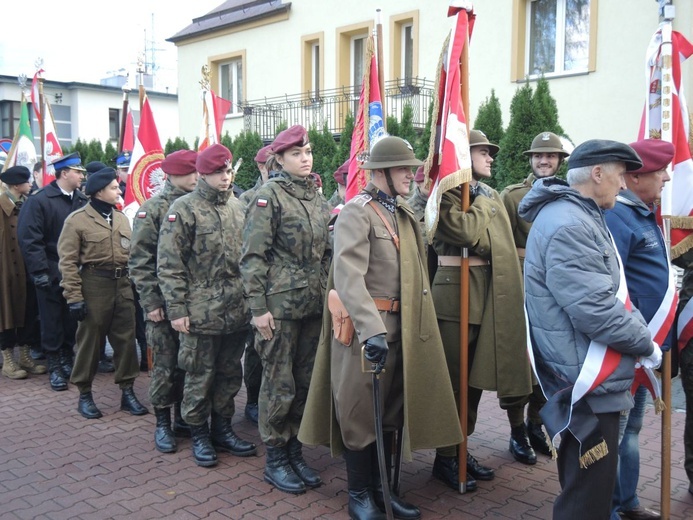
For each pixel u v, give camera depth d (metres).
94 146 16.73
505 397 4.09
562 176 7.29
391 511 3.17
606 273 2.67
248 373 5.14
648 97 3.78
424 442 3.43
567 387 2.72
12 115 23.23
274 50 14.62
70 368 6.39
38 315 6.75
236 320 4.31
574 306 2.60
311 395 3.60
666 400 3.39
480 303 3.86
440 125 3.75
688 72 8.16
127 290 5.33
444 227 3.62
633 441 3.45
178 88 16.88
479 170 3.97
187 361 4.23
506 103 10.54
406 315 3.36
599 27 9.38
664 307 3.21
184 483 4.02
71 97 24.06
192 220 4.27
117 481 4.04
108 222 5.32
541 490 3.91
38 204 6.11
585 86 9.61
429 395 3.44
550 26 10.23
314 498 3.81
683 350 3.76
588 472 2.71
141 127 6.67
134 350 5.39
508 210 4.35
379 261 3.38
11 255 6.45
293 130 3.97
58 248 5.16
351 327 3.30
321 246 4.00
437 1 11.58
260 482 4.03
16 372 6.48
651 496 3.82
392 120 10.24
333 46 13.44
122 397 5.45
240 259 4.00
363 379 3.30
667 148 3.19
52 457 4.44
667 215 3.48
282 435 3.94
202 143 7.62
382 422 3.38
